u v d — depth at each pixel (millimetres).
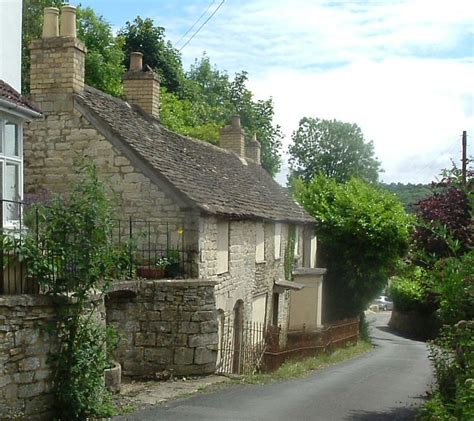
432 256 12312
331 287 33156
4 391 9414
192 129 39812
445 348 12273
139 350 15750
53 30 17500
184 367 15781
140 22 44500
